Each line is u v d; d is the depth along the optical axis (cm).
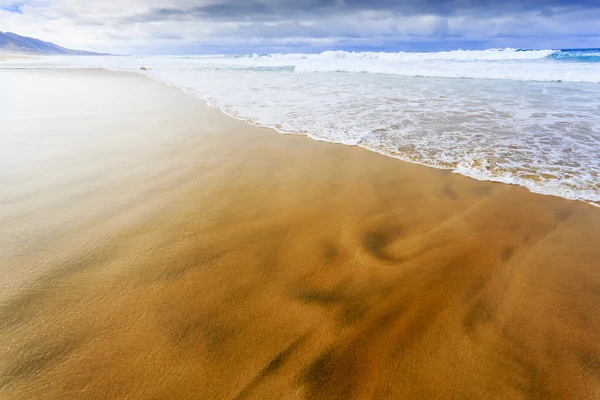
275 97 953
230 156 477
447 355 173
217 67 2419
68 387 153
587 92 966
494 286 222
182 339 179
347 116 696
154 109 814
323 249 261
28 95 1032
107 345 174
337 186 379
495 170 411
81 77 1694
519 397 153
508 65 1645
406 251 259
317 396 151
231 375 160
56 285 217
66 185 377
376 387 156
